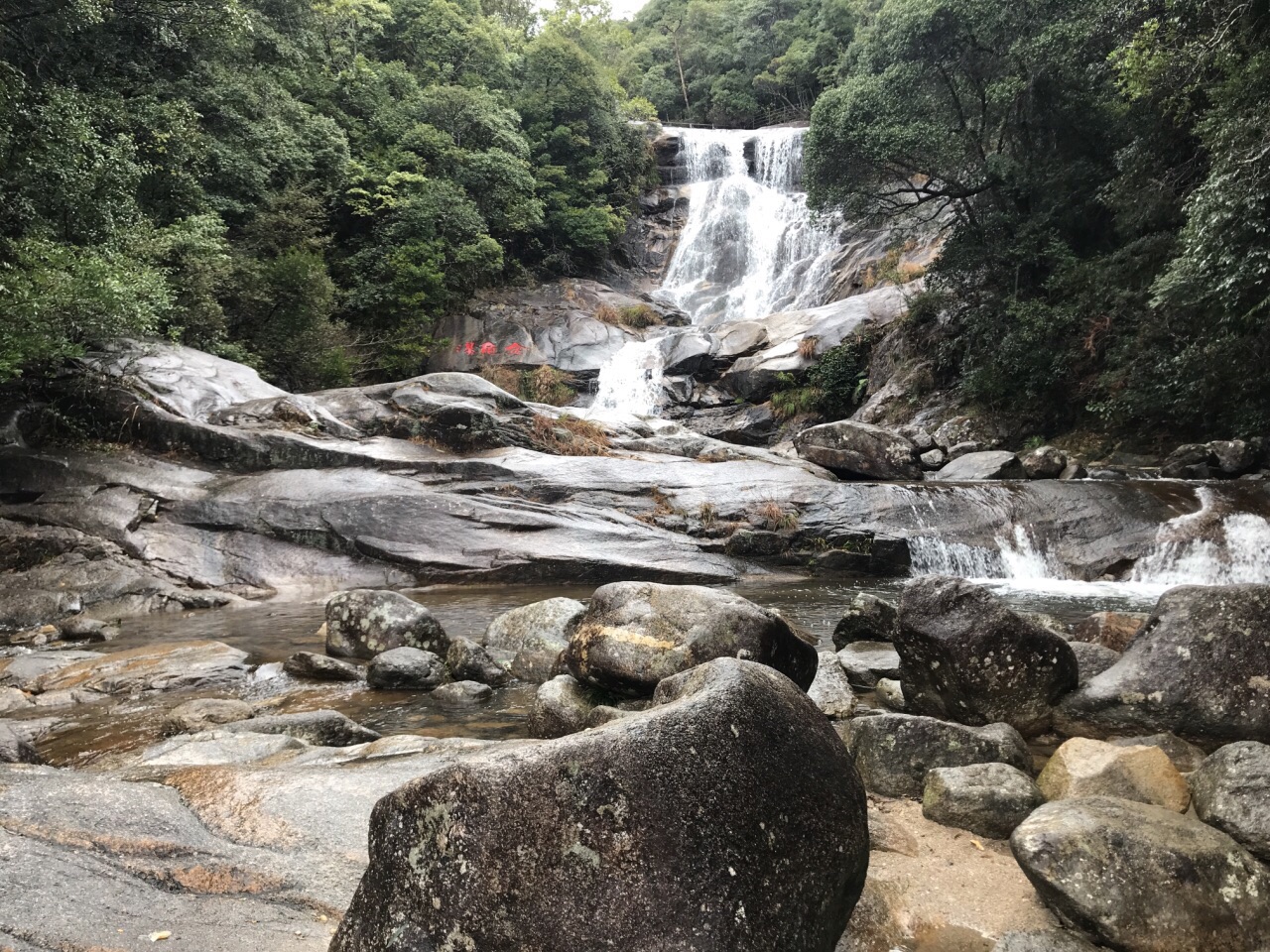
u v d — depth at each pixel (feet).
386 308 94.38
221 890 9.46
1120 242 70.54
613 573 38.96
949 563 40.45
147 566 36.88
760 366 86.17
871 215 79.10
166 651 26.08
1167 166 61.82
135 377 46.60
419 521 40.57
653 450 53.01
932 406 74.64
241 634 30.22
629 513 43.45
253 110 79.61
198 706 20.18
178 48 70.03
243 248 75.00
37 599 32.73
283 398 48.01
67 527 38.01
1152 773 11.88
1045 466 49.83
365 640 26.07
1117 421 62.90
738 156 137.28
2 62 49.32
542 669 23.40
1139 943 8.78
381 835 7.98
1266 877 9.48
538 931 7.13
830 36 162.30
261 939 8.47
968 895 10.23
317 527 39.96
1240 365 50.72
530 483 44.04
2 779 11.62
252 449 43.86
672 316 108.06
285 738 16.51
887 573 40.81
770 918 7.47
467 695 21.38
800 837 8.02
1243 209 41.42
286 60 89.56
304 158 83.76
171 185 64.34
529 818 7.52
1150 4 53.93
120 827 10.52
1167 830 9.77
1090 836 9.53
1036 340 66.33
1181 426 59.11
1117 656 17.44
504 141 113.91
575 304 108.27
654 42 197.57
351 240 100.07
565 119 129.18
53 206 49.14
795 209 118.42
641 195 134.82
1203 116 52.03
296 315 72.08
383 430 47.98
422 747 15.58
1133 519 39.83
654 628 17.56
